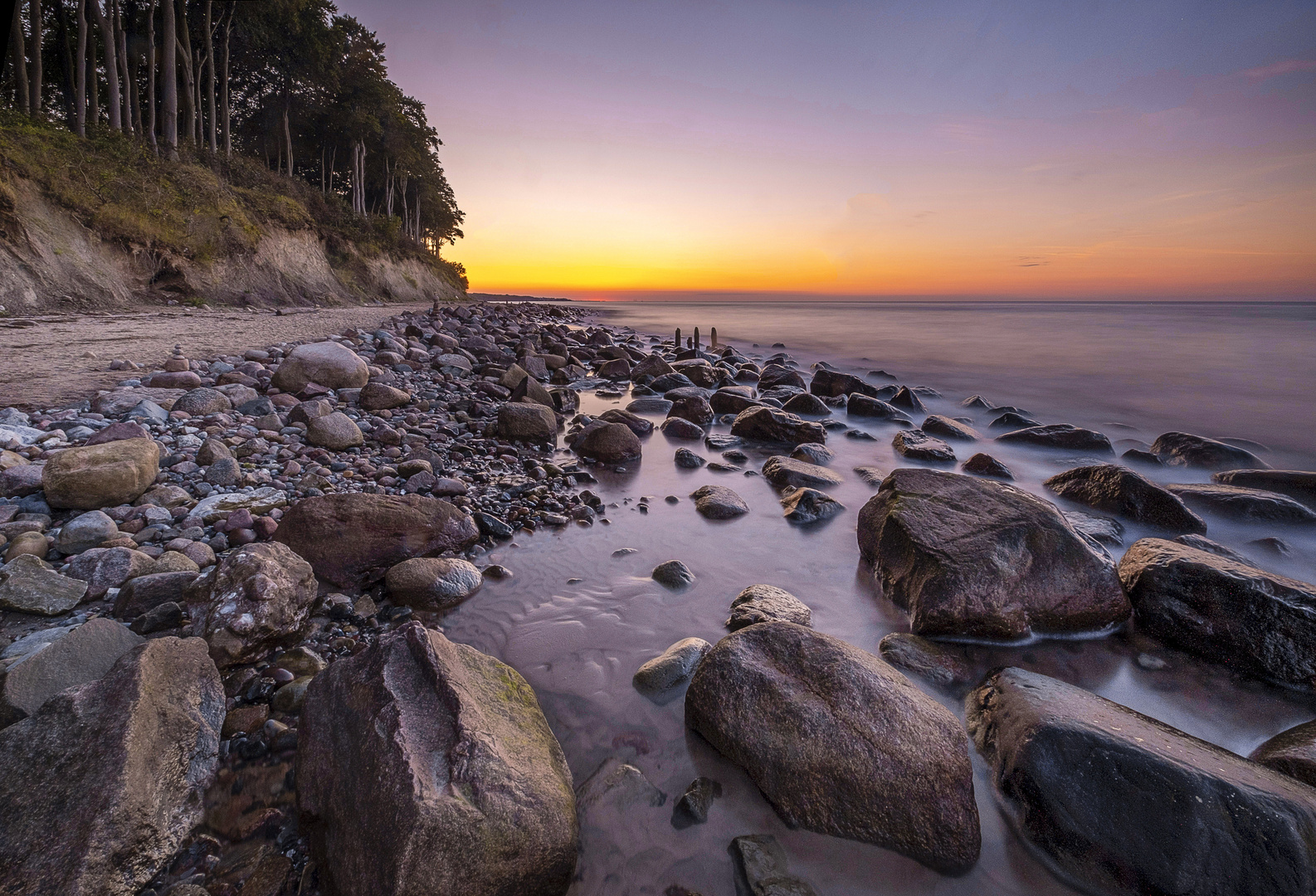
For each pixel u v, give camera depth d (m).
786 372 16.14
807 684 3.00
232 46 38.69
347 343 13.69
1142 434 11.35
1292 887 2.28
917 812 2.61
